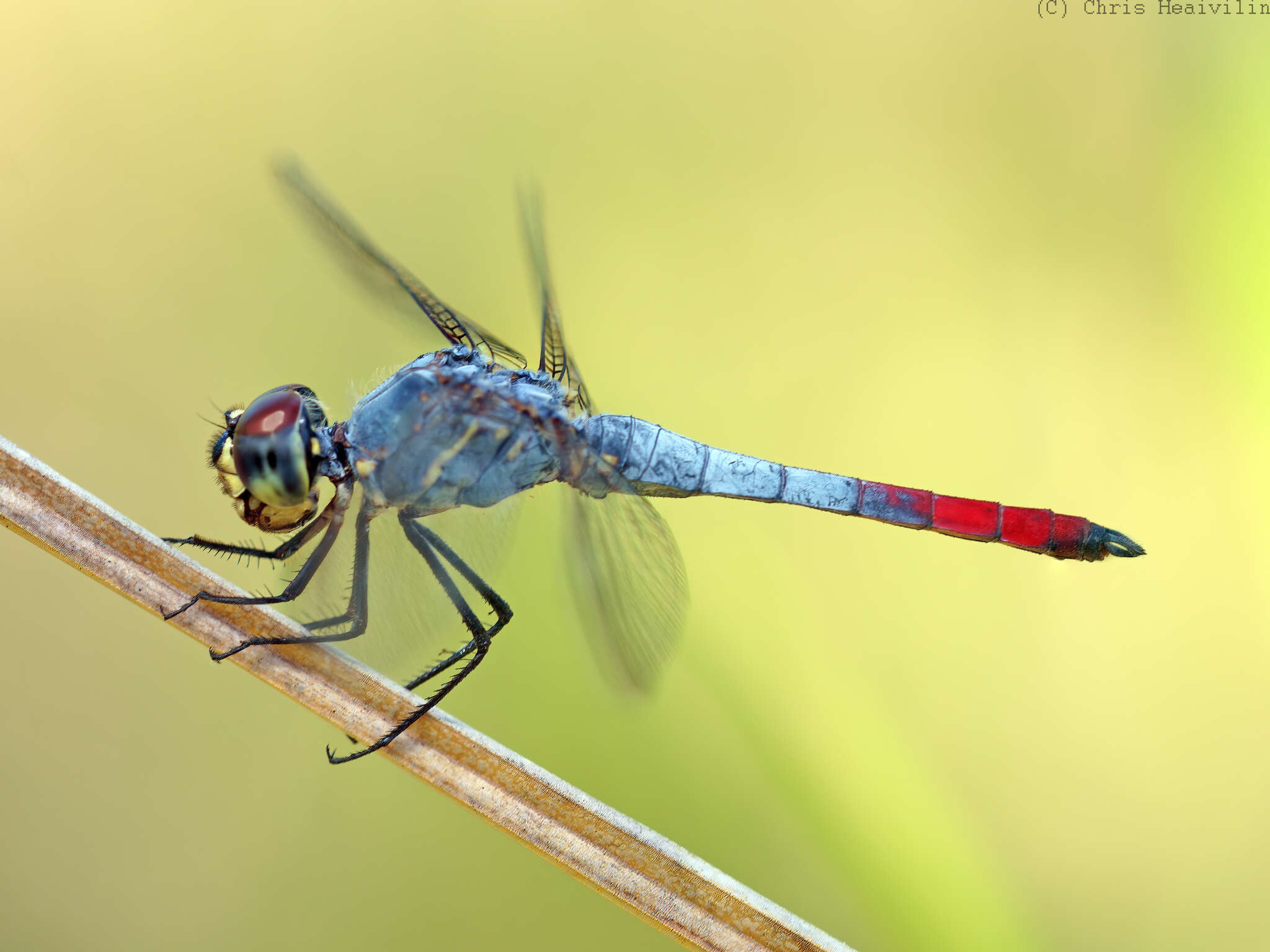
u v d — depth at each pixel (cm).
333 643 50
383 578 50
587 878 49
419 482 50
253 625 50
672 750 50
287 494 50
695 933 49
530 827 49
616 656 50
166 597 50
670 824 50
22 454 50
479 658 50
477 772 50
